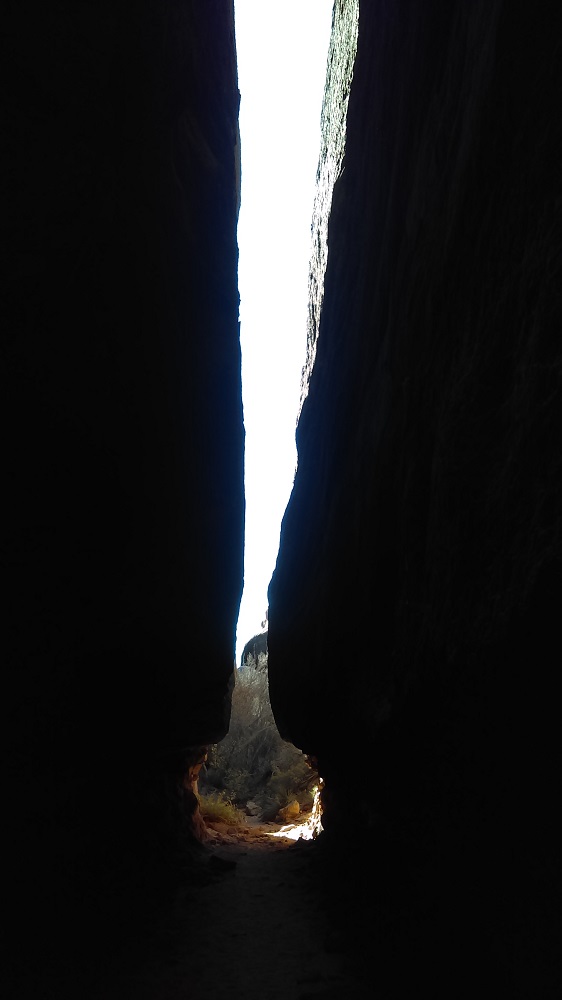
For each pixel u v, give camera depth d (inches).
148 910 190.4
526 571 66.5
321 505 256.8
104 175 133.8
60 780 150.5
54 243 121.7
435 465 99.3
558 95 70.5
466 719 87.7
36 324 120.3
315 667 227.0
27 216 117.0
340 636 190.5
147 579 178.2
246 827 406.3
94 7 133.9
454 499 88.9
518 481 71.3
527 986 77.5
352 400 210.8
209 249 251.8
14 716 128.2
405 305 140.0
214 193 256.4
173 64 180.5
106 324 142.7
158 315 175.8
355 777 182.7
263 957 167.5
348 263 247.4
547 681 68.4
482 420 84.4
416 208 138.7
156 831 229.5
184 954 168.6
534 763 73.7
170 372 189.5
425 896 113.4
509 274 79.7
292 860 274.1
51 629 137.1
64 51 126.2
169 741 235.9
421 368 120.7
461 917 96.8
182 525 207.5
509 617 69.2
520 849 79.2
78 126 127.1
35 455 125.5
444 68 124.9
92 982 141.3
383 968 136.6
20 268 115.6
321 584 230.4
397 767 130.8
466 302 96.3
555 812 71.3
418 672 105.0
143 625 180.5
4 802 126.3
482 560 79.4
